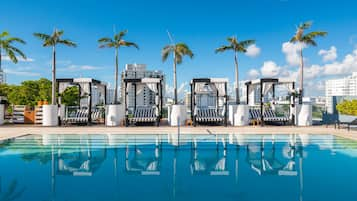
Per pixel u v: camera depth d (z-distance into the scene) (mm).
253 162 8633
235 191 5844
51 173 7297
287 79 20609
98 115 22250
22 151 10305
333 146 11297
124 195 5586
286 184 6336
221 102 22625
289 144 11797
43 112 20359
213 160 8898
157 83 20406
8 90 43500
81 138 13555
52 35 22109
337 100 22656
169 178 6879
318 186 6172
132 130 16781
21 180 6641
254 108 23031
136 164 8359
